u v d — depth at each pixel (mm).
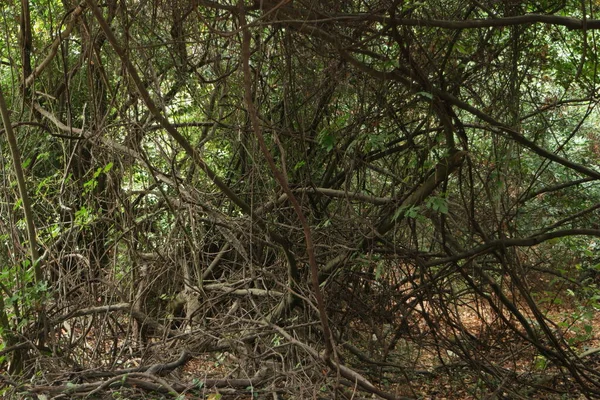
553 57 6316
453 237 6289
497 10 5715
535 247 7344
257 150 6543
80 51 6785
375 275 6168
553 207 7539
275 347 5180
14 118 7043
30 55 6949
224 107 7062
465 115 6637
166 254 6461
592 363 6750
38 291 5352
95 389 4648
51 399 4586
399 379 6062
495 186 5992
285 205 6625
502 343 6523
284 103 6070
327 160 6746
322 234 6207
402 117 5992
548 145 7402
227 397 4977
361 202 6273
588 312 5812
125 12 5484
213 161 7133
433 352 6805
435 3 5535
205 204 6375
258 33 5910
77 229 6504
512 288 6055
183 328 6156
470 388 5992
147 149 6723
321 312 4312
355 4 5266
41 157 6883
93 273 6477
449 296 6648
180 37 5484
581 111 8461
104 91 7074
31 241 5578
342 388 4898
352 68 5734
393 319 6199
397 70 5473
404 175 6207
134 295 6320
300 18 4816
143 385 4789
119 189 6484
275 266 6332
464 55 5926
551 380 6059
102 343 5852
